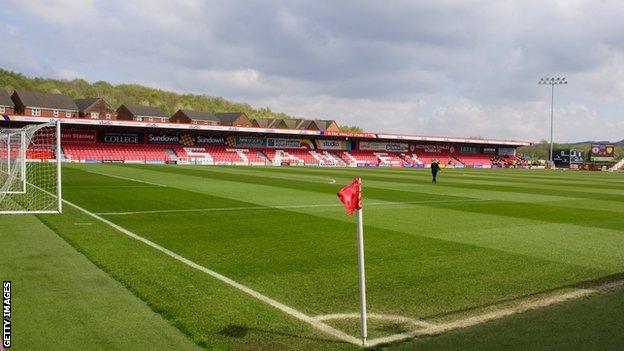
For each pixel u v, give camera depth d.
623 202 23.22
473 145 99.19
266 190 25.41
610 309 6.84
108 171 39.69
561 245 11.88
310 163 79.12
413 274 8.80
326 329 5.96
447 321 6.34
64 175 32.75
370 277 8.52
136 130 67.50
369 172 51.31
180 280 7.90
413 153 92.12
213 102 169.88
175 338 5.45
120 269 8.42
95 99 90.69
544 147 140.12
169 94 162.25
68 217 14.47
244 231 12.95
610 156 96.88
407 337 5.74
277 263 9.41
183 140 71.62
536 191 29.47
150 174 37.09
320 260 9.73
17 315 6.03
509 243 12.02
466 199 23.36
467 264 9.68
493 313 6.69
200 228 13.29
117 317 6.05
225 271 8.70
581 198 25.14
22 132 20.23
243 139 76.81
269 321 6.16
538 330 5.95
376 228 13.95
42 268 8.34
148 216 15.26
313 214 16.47
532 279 8.62
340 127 139.00
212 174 39.25
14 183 23.66
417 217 16.50
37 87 126.50
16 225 12.76
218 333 5.66
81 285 7.39
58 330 5.58
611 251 11.22
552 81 87.25
